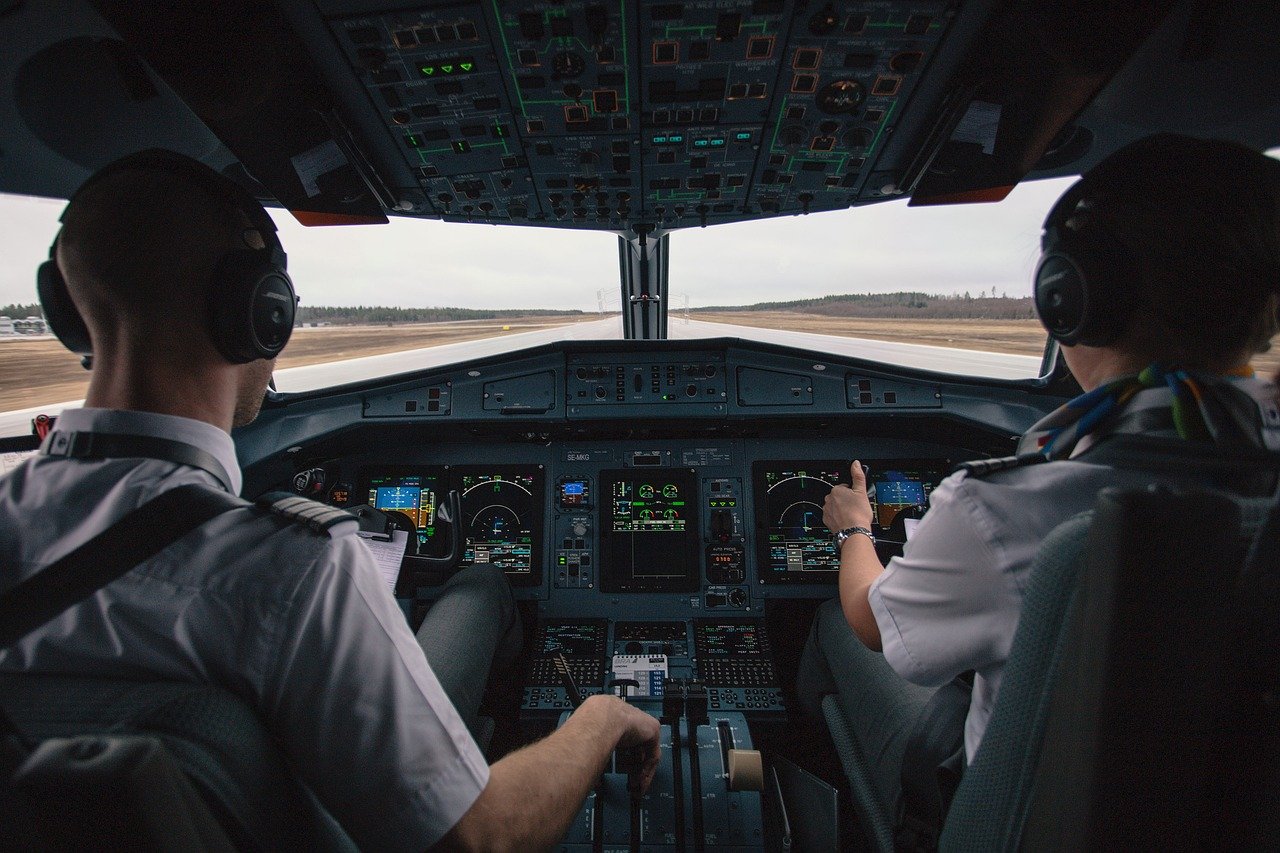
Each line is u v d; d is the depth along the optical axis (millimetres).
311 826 663
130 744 418
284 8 1392
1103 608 558
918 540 850
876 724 1404
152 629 584
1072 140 2082
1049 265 768
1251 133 1861
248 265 706
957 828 796
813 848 1693
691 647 2359
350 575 631
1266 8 1439
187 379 691
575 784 829
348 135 1879
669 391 2545
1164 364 683
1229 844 619
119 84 1743
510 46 1551
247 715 566
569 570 2539
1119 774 579
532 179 2266
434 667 1659
